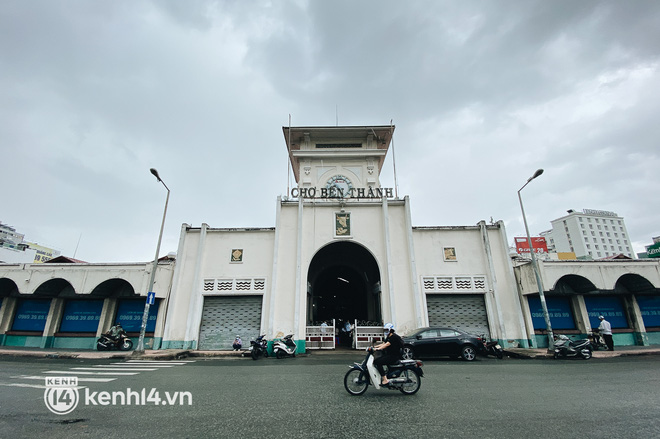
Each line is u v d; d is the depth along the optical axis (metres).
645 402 6.62
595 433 4.89
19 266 19.72
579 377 9.56
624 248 107.75
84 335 19.55
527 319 18.58
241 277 19.09
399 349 7.61
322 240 19.62
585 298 19.91
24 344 19.98
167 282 19.19
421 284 18.73
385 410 6.12
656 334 19.58
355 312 29.41
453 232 19.75
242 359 15.23
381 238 19.66
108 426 5.30
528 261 20.36
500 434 4.87
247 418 5.69
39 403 6.69
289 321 18.06
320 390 7.91
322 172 25.56
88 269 19.33
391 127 25.50
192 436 4.86
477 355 16.33
